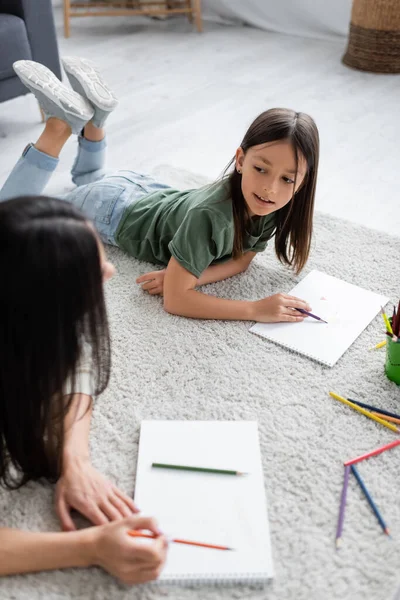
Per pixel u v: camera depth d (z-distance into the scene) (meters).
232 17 3.53
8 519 1.02
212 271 1.55
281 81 2.84
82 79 1.73
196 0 3.33
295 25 3.37
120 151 2.23
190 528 0.99
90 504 1.00
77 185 1.95
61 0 3.76
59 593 0.92
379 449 1.14
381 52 2.86
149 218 1.59
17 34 2.17
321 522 1.03
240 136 2.36
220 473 1.08
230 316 1.43
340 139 2.35
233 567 0.94
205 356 1.35
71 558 0.92
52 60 2.37
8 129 2.34
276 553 0.98
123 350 1.36
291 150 1.28
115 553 0.89
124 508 1.00
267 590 0.93
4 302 0.81
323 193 2.01
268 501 1.05
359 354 1.37
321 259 1.66
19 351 0.84
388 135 2.38
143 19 3.59
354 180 2.09
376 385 1.29
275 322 1.43
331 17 3.24
